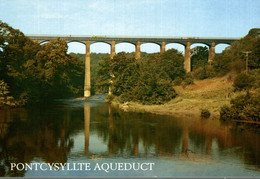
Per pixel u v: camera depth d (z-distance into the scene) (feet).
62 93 255.29
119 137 66.64
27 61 167.43
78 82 318.45
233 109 98.27
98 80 216.13
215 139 64.18
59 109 137.28
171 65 253.44
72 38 288.51
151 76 159.12
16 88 156.25
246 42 221.05
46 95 207.51
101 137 66.49
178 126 82.84
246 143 59.98
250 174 40.34
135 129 77.71
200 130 75.92
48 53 191.11
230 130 75.92
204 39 317.63
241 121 93.30
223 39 321.11
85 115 111.14
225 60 212.84
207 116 104.99
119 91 180.75
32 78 176.55
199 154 51.39
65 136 67.46
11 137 65.21
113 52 300.81
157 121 93.61
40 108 141.38
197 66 297.33
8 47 143.54
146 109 134.00
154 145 58.39
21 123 86.94
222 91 151.23
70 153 51.98
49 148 55.42
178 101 145.07
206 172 41.22
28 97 159.84
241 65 184.34
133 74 181.27
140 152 52.80
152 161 47.09
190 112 118.01
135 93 161.38
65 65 201.36
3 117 101.14
